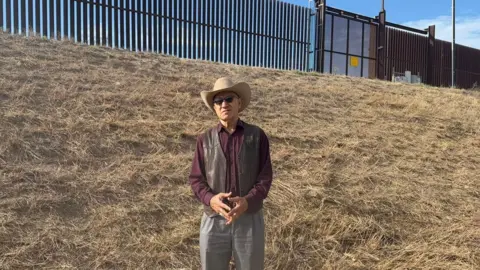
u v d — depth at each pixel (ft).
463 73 67.21
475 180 20.77
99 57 27.50
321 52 48.83
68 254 12.57
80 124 18.62
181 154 18.37
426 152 23.30
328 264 13.58
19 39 26.96
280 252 13.78
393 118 27.73
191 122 21.03
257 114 23.91
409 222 16.42
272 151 19.94
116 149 17.66
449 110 31.63
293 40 46.96
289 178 17.80
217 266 10.17
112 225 13.83
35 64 23.43
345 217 15.80
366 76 54.03
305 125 23.73
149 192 15.66
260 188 9.78
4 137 16.61
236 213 9.39
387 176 19.63
